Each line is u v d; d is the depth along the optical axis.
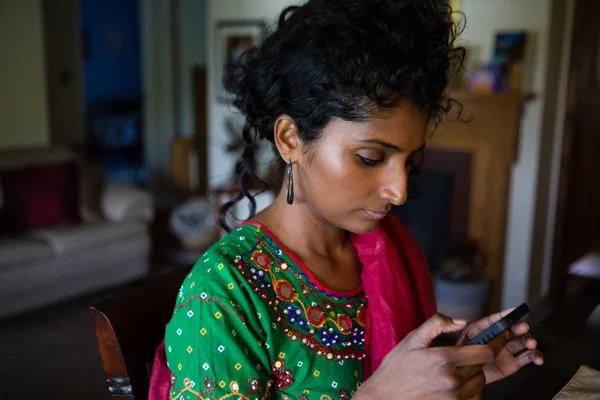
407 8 0.73
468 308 3.08
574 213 3.60
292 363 0.79
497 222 3.26
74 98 6.19
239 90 0.87
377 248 0.91
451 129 3.26
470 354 0.62
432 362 0.62
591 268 3.28
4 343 3.06
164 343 0.81
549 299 1.47
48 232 3.57
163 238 5.09
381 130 0.71
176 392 0.75
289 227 0.85
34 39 4.42
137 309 0.97
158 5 6.95
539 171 3.26
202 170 6.58
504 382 0.99
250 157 0.92
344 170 0.73
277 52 0.78
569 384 0.93
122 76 8.04
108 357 0.93
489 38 3.23
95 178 4.01
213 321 0.73
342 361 0.83
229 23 3.99
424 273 1.04
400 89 0.69
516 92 3.06
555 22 3.14
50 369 2.79
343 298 0.87
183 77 7.15
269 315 0.78
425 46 0.72
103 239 3.67
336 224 0.78
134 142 7.68
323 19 0.74
